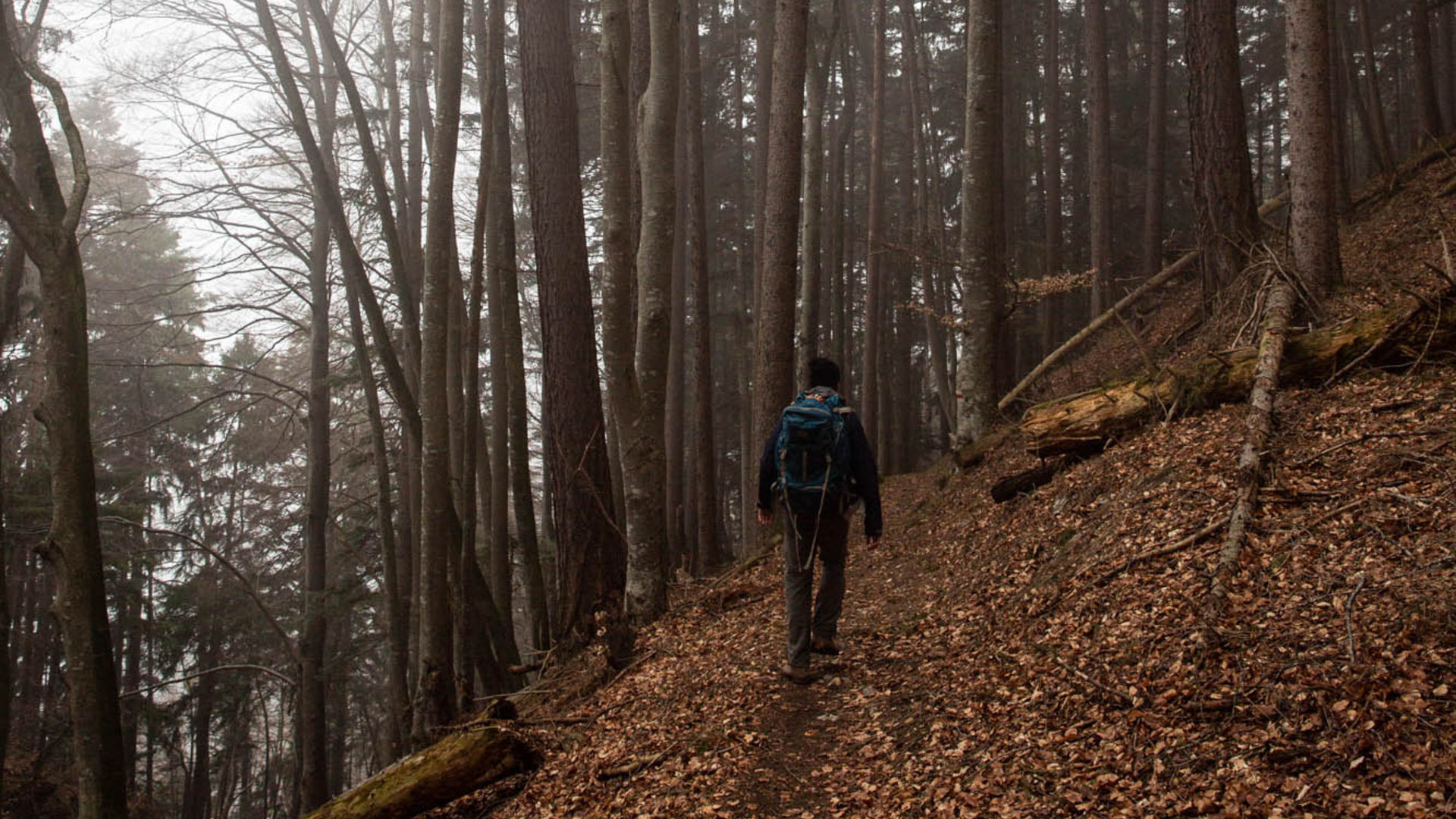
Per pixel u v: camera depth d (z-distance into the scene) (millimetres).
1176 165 30547
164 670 28203
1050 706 4203
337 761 28469
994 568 7016
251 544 28484
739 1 29797
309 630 18297
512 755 5461
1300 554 4562
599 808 4605
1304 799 2971
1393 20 28391
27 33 10844
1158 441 7168
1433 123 19062
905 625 6562
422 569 10359
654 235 8305
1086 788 3449
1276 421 6312
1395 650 3486
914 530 11156
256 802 35156
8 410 18328
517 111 24547
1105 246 20484
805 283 17188
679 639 7684
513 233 12406
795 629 5586
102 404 25828
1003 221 17422
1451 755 2896
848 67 23734
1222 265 10984
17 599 23516
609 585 8953
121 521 14906
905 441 29516
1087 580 5410
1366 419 5859
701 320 17500
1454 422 5242
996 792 3658
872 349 21891
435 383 10484
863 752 4516
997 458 11727
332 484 29625
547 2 9117
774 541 12391
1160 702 3807
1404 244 12570
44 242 6031
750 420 26125
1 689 6828
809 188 17172
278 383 18062
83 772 5949
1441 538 4152
